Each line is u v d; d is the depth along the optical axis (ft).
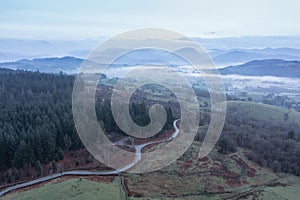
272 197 244.63
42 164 276.62
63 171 265.34
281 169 303.27
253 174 285.23
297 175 297.74
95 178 247.09
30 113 325.42
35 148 276.41
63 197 209.46
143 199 218.38
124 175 255.09
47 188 227.40
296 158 312.50
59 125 305.32
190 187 247.91
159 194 230.48
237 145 344.08
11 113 324.60
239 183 265.34
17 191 230.68
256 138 350.43
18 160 266.36
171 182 251.80
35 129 291.17
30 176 257.96
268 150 327.88
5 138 271.49
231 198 238.27
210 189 248.32
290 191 260.42
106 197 212.64
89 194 213.25
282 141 346.74
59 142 301.84
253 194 247.29
